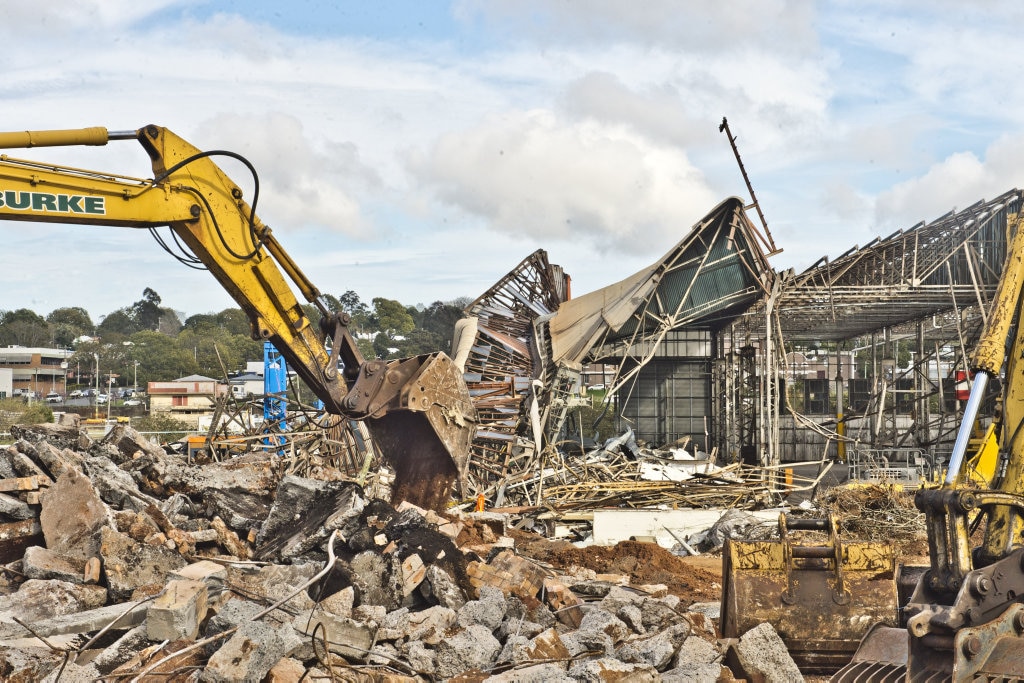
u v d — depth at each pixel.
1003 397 8.10
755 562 9.17
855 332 52.50
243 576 9.23
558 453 33.19
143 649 7.93
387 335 136.25
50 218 10.64
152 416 59.41
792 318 45.91
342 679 7.83
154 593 9.87
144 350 113.44
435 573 10.27
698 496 27.75
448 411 13.15
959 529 6.93
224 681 6.93
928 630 6.69
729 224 36.53
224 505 12.54
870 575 9.09
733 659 8.55
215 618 7.77
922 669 6.69
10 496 11.35
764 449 36.78
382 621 9.17
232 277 11.80
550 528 25.16
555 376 35.78
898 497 23.94
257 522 12.32
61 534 10.63
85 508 10.73
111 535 10.08
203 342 120.88
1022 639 6.50
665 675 8.23
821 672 9.01
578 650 8.95
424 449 13.38
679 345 50.44
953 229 39.06
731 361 46.38
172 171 11.12
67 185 10.73
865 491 24.22
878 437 46.47
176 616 8.02
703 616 10.12
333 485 11.94
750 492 28.08
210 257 11.62
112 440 15.76
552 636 8.77
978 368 7.42
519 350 36.88
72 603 9.52
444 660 8.59
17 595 9.43
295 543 10.60
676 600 11.24
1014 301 7.64
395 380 13.06
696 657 8.46
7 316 142.50
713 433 49.94
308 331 12.51
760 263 36.44
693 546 22.78
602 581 13.01
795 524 9.23
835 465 48.44
